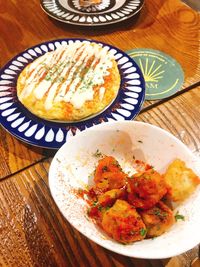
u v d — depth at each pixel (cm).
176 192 26
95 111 34
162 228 25
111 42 45
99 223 26
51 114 34
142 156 30
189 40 44
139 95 36
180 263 26
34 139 33
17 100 36
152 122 35
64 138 33
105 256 27
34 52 42
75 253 27
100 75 36
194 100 37
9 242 28
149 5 50
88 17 47
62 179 27
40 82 36
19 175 32
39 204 30
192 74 40
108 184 27
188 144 33
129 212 24
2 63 43
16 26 48
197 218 24
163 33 46
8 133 35
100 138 30
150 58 42
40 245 28
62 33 47
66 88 35
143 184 25
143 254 22
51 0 51
